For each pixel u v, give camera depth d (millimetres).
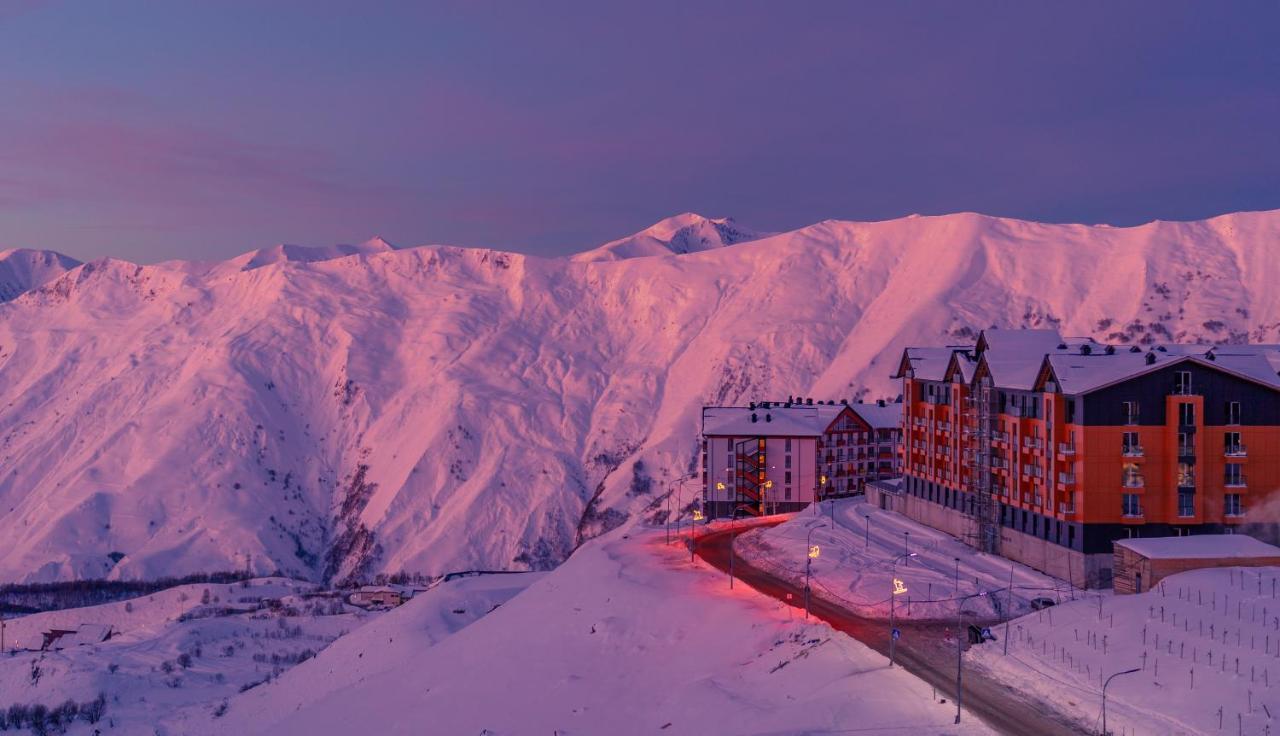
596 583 115750
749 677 78062
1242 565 81000
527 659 98062
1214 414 94250
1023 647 73312
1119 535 94188
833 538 122812
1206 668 62156
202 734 117812
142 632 179750
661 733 71812
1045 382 100562
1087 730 58781
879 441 184250
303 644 172250
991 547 110625
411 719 90312
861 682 68938
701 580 111000
